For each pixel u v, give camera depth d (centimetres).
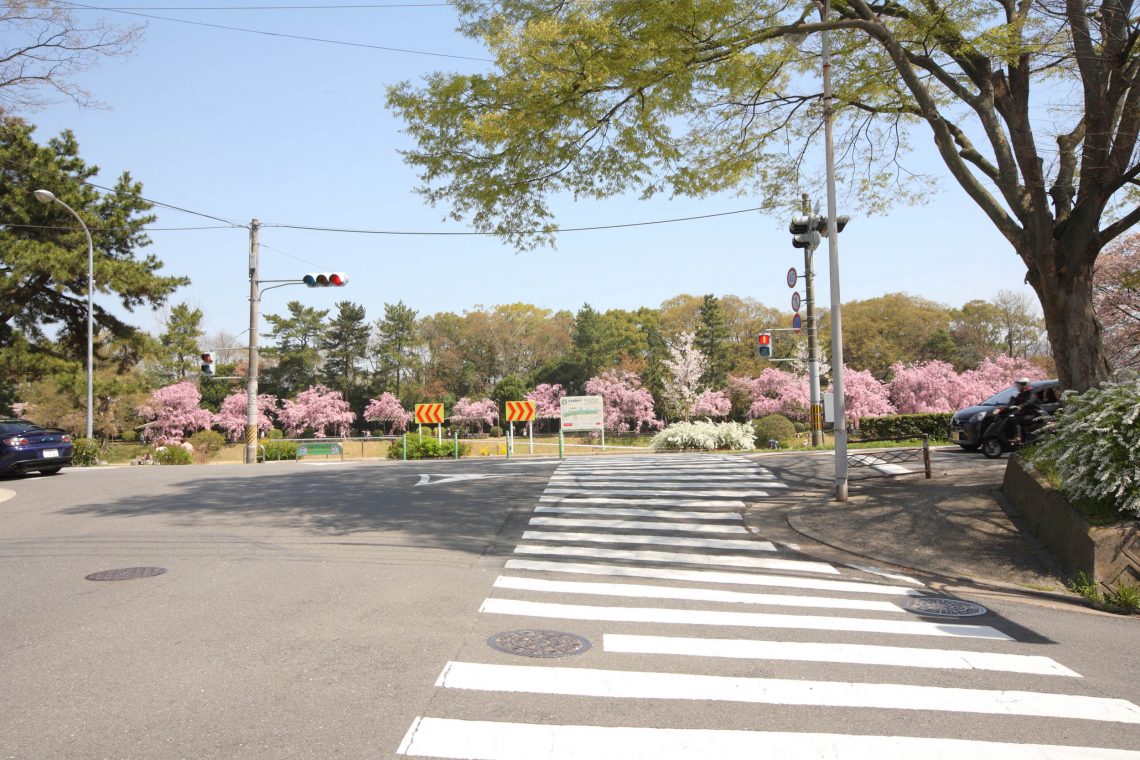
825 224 1296
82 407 3881
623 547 981
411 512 1198
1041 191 1084
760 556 948
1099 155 1051
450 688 458
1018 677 512
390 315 7294
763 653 550
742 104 1436
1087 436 882
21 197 3039
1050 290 1109
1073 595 789
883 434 2734
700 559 923
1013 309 6075
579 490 1411
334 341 7200
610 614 653
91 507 1277
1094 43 1054
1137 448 822
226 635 555
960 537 968
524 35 1085
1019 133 1130
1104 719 438
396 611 635
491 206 1342
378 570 798
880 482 1372
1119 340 2555
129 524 1091
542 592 728
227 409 5966
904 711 443
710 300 6112
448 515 1175
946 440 2489
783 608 694
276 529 1048
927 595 768
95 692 441
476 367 7069
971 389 3919
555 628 601
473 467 1867
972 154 1320
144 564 817
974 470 1380
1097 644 605
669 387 5459
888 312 5947
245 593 687
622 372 6088
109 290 3209
